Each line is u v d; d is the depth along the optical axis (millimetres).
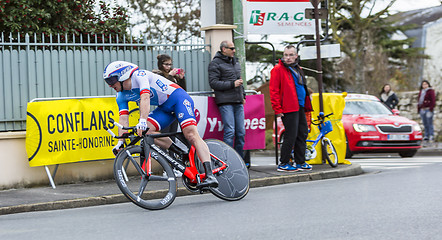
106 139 9367
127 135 7090
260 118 10633
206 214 6523
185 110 7270
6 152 8797
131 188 7270
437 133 21953
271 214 6379
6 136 8773
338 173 10164
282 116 9961
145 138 7133
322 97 11039
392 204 6734
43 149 8859
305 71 25969
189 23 28953
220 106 9906
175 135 7395
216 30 10617
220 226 5781
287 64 9938
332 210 6496
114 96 9438
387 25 27391
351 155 14281
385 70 26656
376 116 14680
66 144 9039
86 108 9203
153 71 9625
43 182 9062
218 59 9836
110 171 9664
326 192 7969
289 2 12086
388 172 10539
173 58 10352
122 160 6949
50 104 8914
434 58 28109
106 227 5949
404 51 27625
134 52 9984
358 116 14570
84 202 7840
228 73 9797
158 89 7191
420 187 8031
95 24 11758
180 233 5496
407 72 27844
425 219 5820
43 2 11023
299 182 9539
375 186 8367
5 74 8961
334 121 11141
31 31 10828
